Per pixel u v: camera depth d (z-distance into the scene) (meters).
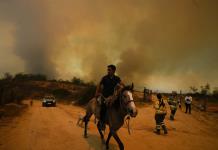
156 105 11.41
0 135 10.04
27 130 11.40
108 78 7.77
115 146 8.38
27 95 87.00
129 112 6.56
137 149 8.06
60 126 12.81
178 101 27.08
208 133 12.48
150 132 11.61
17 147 8.02
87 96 38.12
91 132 10.93
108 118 7.27
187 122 16.23
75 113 23.42
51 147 8.05
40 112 24.02
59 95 68.31
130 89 6.99
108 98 7.38
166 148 8.40
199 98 51.75
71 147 8.09
